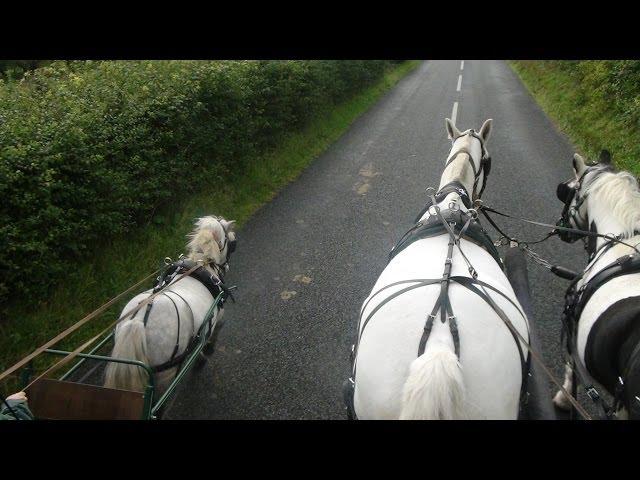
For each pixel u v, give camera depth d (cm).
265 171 1030
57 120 580
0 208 482
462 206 408
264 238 808
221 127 843
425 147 1277
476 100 1845
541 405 318
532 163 1119
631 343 292
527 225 828
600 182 405
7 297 495
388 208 914
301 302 640
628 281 335
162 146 725
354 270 711
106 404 340
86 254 583
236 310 626
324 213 899
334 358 542
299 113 1259
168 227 741
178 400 486
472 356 260
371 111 1731
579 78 1519
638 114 1062
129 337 361
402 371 262
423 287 299
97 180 573
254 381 512
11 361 479
